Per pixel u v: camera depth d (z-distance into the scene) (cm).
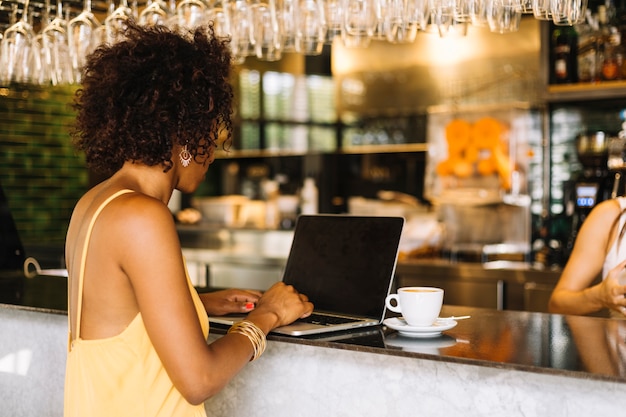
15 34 311
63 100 494
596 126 439
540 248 449
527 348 164
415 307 175
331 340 173
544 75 432
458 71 512
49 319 235
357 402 179
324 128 601
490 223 468
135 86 145
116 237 139
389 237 197
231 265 530
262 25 307
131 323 144
